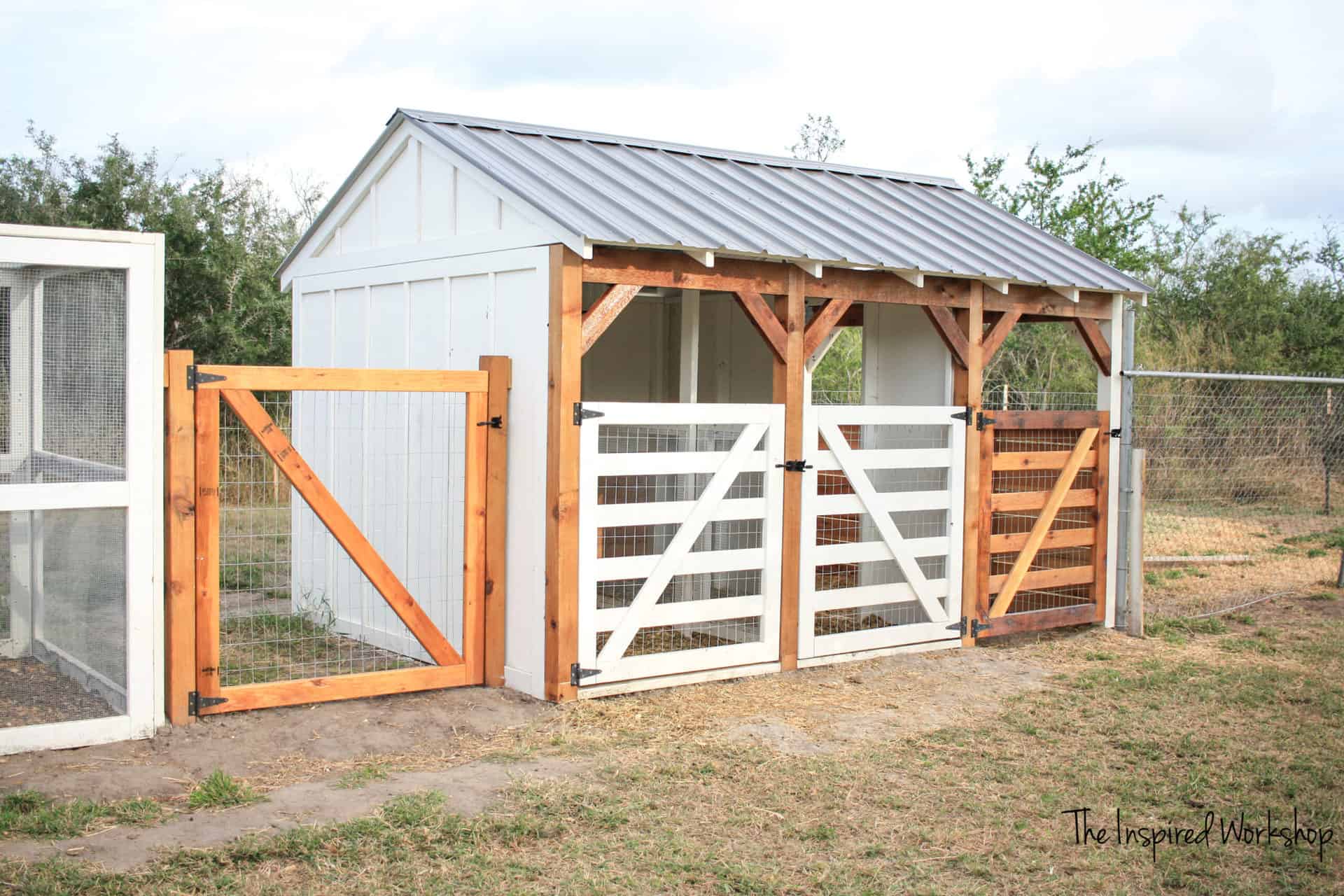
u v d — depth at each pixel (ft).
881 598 27.04
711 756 19.56
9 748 18.13
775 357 24.98
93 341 18.63
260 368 20.33
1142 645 29.58
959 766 19.57
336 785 17.58
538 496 22.34
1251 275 74.74
